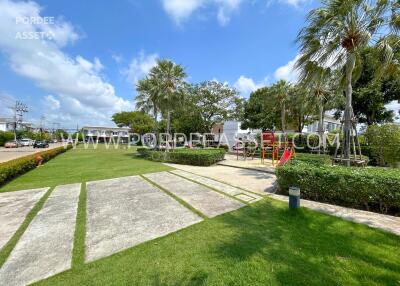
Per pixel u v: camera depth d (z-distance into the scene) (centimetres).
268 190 570
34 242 298
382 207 391
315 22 561
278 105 1800
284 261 242
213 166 1090
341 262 238
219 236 307
